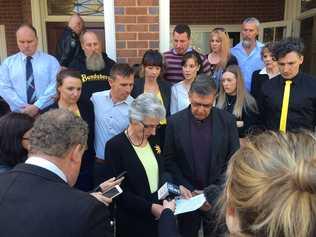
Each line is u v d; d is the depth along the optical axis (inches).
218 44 151.6
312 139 31.1
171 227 66.4
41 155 54.3
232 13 316.8
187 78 134.7
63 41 171.8
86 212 49.2
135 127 90.8
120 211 93.9
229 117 100.9
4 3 301.0
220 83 138.8
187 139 99.3
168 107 133.4
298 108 111.1
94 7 303.6
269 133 33.5
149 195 93.2
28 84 141.8
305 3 293.0
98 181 111.5
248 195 28.6
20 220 48.4
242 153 31.5
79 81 111.3
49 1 299.6
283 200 27.1
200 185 100.0
